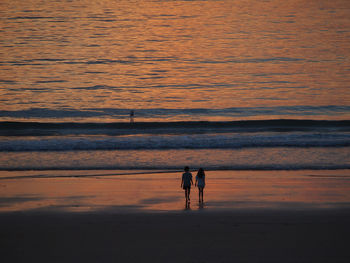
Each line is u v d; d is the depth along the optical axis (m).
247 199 55.94
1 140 98.56
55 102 148.25
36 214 49.47
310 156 82.00
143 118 130.62
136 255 38.12
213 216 48.66
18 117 129.88
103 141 93.25
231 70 198.12
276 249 39.25
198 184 55.91
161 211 50.78
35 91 162.88
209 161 78.94
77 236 42.62
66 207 52.38
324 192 59.06
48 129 114.06
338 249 39.31
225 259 37.16
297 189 60.72
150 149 89.62
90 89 167.25
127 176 68.94
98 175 69.56
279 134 105.56
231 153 85.31
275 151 86.69
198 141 93.81
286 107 142.38
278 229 44.19
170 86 172.62
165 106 144.88
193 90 166.88
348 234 42.91
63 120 127.25
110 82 178.12
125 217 48.41
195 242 40.91
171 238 41.91
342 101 148.12
